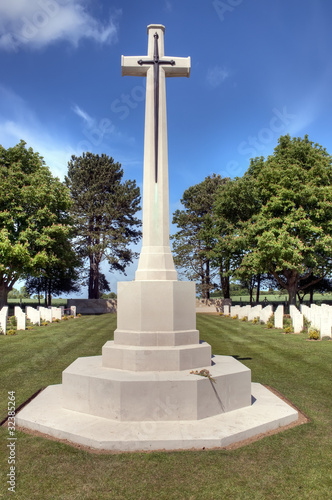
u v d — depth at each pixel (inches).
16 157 1111.0
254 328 829.8
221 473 178.9
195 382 239.0
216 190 1636.3
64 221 1259.2
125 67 315.3
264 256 1024.9
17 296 3280.0
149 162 307.7
